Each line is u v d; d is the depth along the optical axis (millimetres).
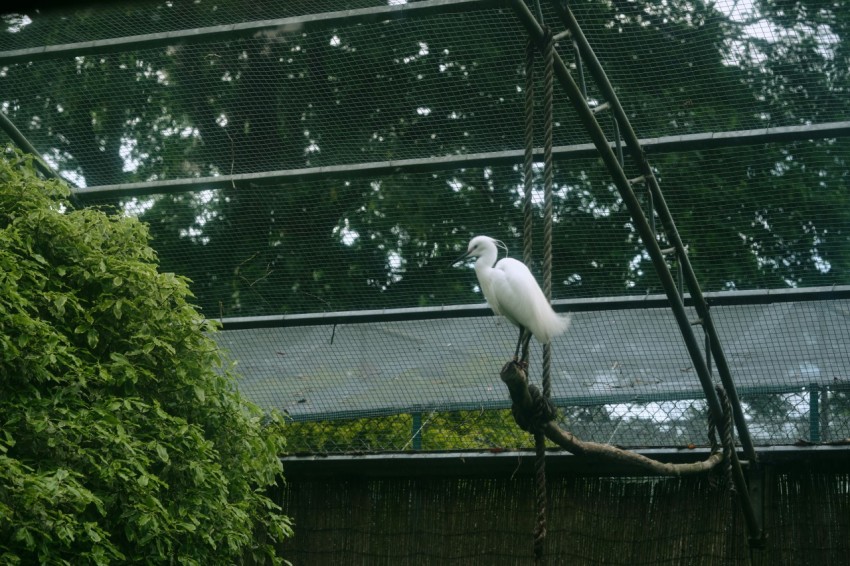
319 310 8500
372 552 8227
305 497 8516
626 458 5699
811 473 7492
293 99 7652
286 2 7059
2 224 6363
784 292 7617
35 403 5617
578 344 8070
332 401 8445
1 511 4965
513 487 8047
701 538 7574
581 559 7777
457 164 7625
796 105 6918
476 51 7176
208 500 6238
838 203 7230
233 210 8273
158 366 6547
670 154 7457
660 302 7852
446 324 8352
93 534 5316
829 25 6445
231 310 8617
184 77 7688
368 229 8156
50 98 7945
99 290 6457
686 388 7855
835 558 7289
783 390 7699
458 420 8648
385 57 7289
